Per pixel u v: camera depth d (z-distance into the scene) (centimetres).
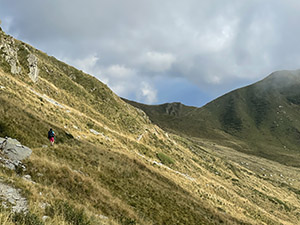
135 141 5700
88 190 1759
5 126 2123
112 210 1736
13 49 4566
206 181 5778
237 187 7106
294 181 12362
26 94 3678
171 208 2647
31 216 857
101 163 2722
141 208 2222
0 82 3306
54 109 4062
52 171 1695
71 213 1105
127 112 7875
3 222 732
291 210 7006
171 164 5541
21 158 1612
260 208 5838
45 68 6275
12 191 1076
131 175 2930
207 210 3344
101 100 7431
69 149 2586
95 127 4841
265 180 10750
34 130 2523
